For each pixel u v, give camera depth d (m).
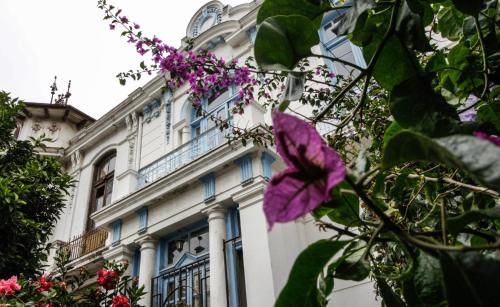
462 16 1.27
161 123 9.56
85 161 11.83
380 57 0.80
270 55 0.77
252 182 5.59
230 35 8.85
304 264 0.56
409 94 0.70
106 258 7.33
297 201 0.39
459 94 1.04
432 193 1.24
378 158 2.02
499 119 0.88
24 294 4.08
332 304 5.09
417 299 0.66
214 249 5.57
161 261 6.66
